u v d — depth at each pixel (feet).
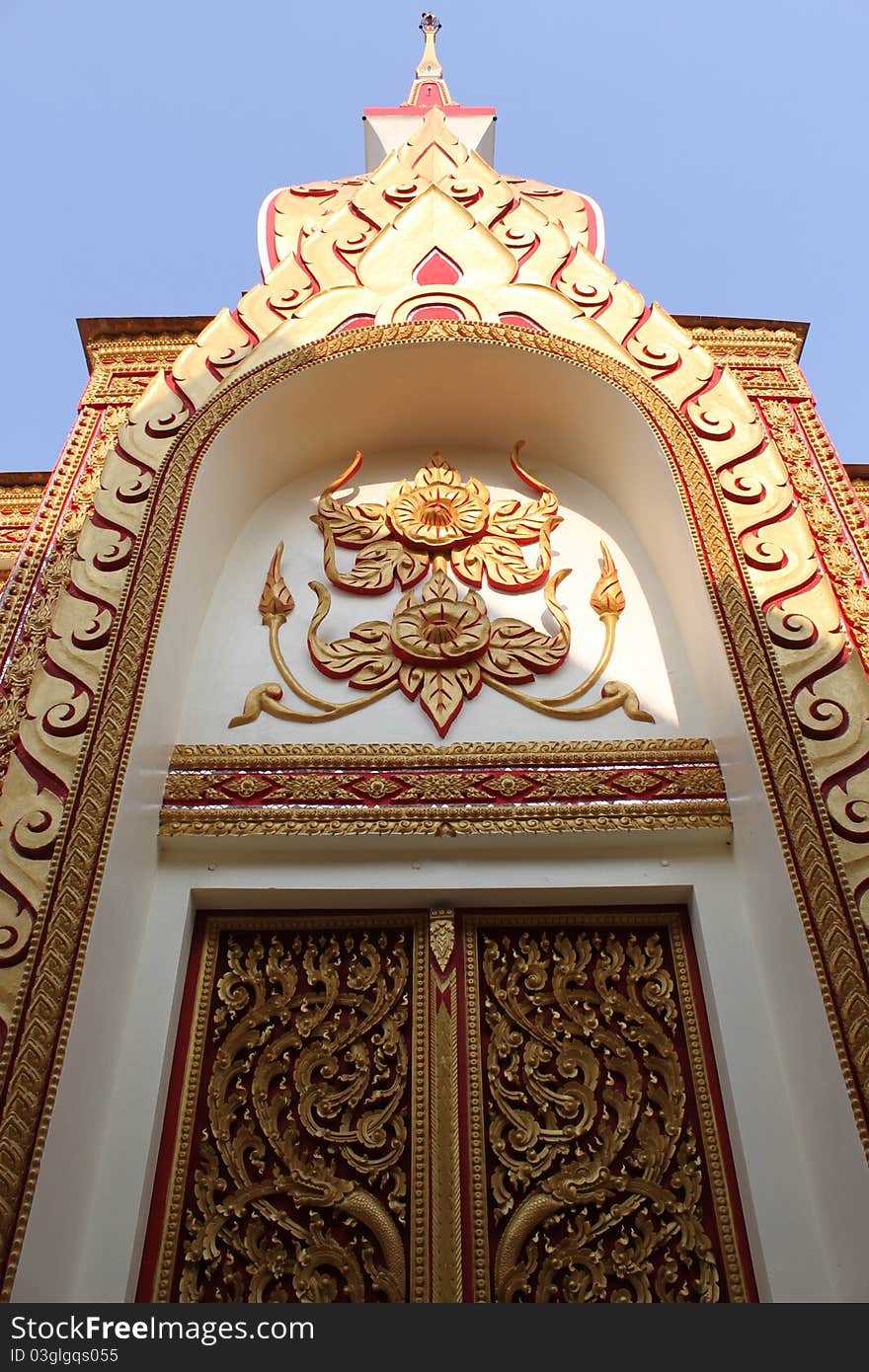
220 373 15.81
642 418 15.19
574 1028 11.24
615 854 11.98
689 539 13.88
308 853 11.94
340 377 15.78
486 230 17.70
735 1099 10.24
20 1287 8.18
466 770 12.51
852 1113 9.12
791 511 14.07
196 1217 10.07
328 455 16.55
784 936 10.61
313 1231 10.07
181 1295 9.63
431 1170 10.26
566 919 11.81
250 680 13.83
